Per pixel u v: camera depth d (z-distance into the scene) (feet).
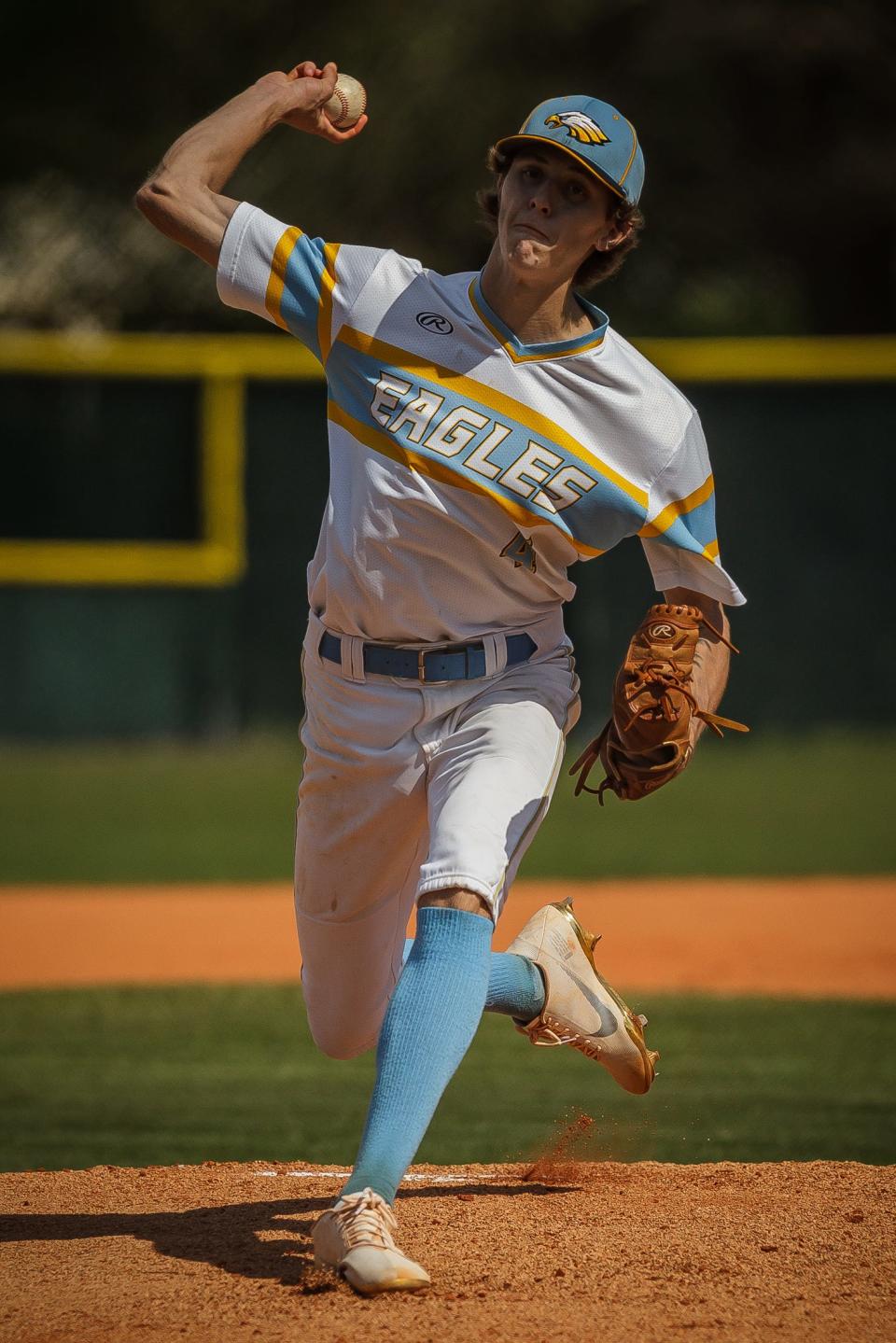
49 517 180.04
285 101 41.04
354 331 38.40
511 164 38.11
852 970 92.12
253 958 96.73
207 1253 38.27
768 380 179.63
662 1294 35.14
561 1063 74.59
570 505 38.11
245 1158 55.06
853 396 180.65
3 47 240.73
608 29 242.17
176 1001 85.51
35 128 238.27
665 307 250.37
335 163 233.96
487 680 39.04
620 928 103.09
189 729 183.21
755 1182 45.24
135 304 241.14
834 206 242.78
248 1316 33.53
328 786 39.86
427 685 38.75
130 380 179.42
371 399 38.24
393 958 42.37
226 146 40.16
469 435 37.68
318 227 234.79
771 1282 36.06
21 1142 57.47
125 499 180.65
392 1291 34.17
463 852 35.94
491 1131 59.21
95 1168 48.52
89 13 239.71
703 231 240.73
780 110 246.47
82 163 240.73
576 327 38.50
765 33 235.81
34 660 180.86
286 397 180.96
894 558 182.39
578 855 130.52
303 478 181.88
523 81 238.48
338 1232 34.14
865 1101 63.57
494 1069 73.20
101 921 106.63
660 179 240.32
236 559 181.37
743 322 252.83
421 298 38.42
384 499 37.96
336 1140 58.13
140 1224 41.14
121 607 181.47
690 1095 64.90
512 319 37.88
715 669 39.60
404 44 239.09
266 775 166.50
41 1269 37.27
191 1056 73.97
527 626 39.75
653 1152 55.36
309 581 40.83
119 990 88.07
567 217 36.83
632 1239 39.09
